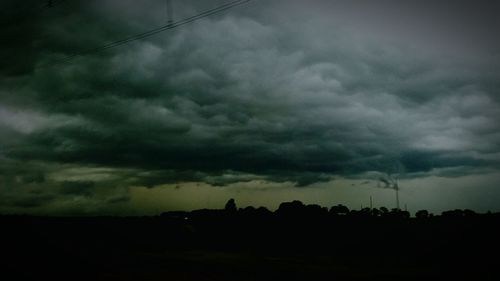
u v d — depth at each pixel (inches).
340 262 1504.7
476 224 1946.4
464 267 1325.0
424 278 1045.2
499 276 1085.1
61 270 1042.7
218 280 942.4
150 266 1176.2
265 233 2536.9
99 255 1424.7
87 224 2042.3
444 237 1925.4
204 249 2119.8
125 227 2225.6
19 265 1080.2
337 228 2437.3
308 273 1105.4
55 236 1691.7
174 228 2490.2
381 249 1973.4
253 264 1301.7
